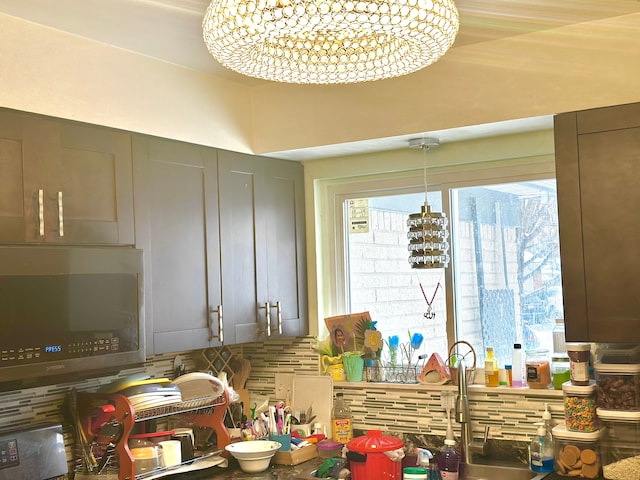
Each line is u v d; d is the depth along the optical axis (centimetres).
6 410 285
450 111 311
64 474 272
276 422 335
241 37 183
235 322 333
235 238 337
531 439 320
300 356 383
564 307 276
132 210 288
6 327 236
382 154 364
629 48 271
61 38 269
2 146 244
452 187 356
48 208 256
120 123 288
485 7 262
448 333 355
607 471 277
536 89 290
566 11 267
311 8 167
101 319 265
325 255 386
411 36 186
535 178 335
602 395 282
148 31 274
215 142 333
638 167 265
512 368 333
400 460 305
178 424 335
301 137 346
